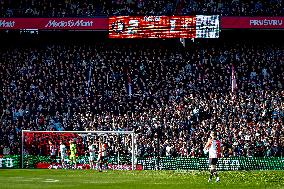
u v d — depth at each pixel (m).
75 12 80.75
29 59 81.75
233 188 36.59
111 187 37.72
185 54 82.25
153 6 81.31
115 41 84.81
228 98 74.62
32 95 76.75
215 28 77.19
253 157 65.06
